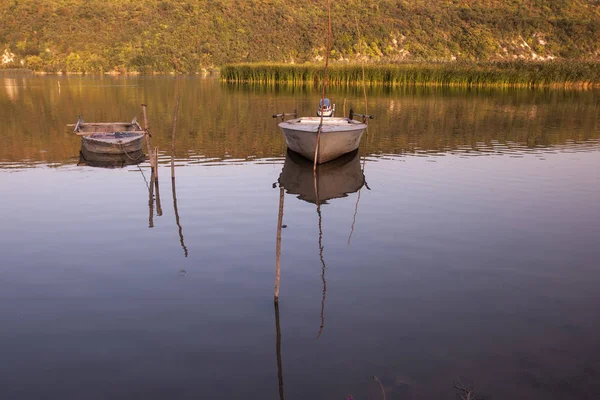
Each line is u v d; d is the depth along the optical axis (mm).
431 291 6543
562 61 51188
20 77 68625
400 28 95875
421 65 51562
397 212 10008
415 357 5086
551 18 100688
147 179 12781
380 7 102438
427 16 99375
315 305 6160
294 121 16281
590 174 13523
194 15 96438
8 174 13289
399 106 31625
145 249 7965
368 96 38406
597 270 7234
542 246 8180
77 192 11453
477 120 25141
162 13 96750
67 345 5289
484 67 50750
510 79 48156
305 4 104688
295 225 9172
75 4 95312
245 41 92688
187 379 4742
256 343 5340
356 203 10664
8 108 29781
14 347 5250
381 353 5156
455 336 5473
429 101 34750
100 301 6254
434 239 8461
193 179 12820
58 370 4867
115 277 6941
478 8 103125
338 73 50750
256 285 6711
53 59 83562
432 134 20953
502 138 20000
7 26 87938
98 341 5363
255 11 98875
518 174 13516
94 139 15391
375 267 7305
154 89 46375
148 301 6254
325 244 8203
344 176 13258
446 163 15070
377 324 5715
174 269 7203
